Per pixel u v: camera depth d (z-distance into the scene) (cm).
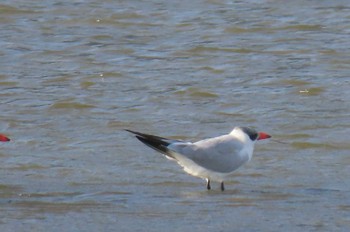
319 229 1111
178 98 1889
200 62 2158
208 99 1880
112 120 1739
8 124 1712
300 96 1889
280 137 1620
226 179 1389
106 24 2472
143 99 1878
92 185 1348
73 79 2031
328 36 2350
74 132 1664
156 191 1317
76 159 1499
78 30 2423
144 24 2462
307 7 2592
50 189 1323
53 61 2172
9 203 1238
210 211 1198
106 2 2638
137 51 2247
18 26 2447
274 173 1421
